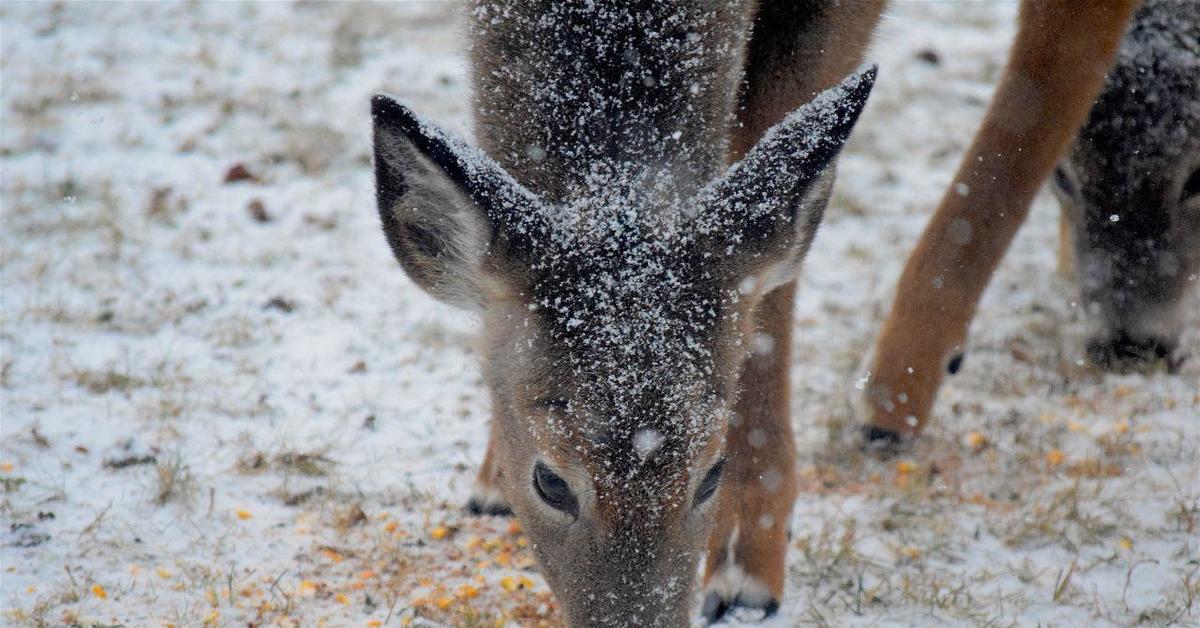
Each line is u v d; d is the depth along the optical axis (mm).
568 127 7934
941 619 9281
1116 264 12883
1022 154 11156
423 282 7754
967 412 12461
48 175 16359
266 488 10617
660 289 7184
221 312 13602
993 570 9930
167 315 13367
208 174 16859
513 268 7312
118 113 18422
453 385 12578
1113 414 12453
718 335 7258
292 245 15258
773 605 9344
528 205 7379
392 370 12773
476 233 7414
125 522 9906
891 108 20656
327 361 12844
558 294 7223
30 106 18250
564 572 7344
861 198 17672
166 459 10820
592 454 7043
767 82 9914
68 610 8828
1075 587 9656
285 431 11523
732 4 8500
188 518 10055
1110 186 12617
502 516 10508
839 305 14688
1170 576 9789
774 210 7570
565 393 7121
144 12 22516
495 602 9305
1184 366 13492
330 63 20719
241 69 20406
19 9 22156
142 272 14242
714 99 8344
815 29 9773
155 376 12188
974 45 23766
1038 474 11383
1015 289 15242
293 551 9805
